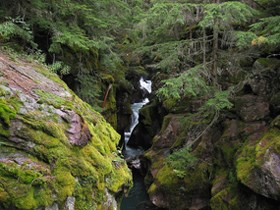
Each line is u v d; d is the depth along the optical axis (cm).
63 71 823
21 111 359
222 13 905
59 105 420
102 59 1250
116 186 424
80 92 1014
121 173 456
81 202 351
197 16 997
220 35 1240
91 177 372
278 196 732
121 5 1030
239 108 1054
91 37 1005
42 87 460
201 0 1117
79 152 386
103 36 1017
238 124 1031
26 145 330
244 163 854
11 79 421
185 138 1192
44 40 930
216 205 899
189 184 1032
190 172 1055
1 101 348
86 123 436
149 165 1311
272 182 740
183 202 1038
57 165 341
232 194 877
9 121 331
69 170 350
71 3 859
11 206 283
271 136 845
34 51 802
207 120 1165
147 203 1174
